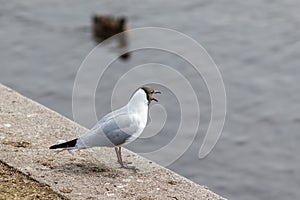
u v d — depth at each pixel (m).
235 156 17.55
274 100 20.22
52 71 21.94
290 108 19.83
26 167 8.84
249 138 18.36
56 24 25.14
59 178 8.61
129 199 8.22
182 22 25.25
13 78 21.48
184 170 16.80
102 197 8.23
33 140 9.59
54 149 9.38
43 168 8.84
